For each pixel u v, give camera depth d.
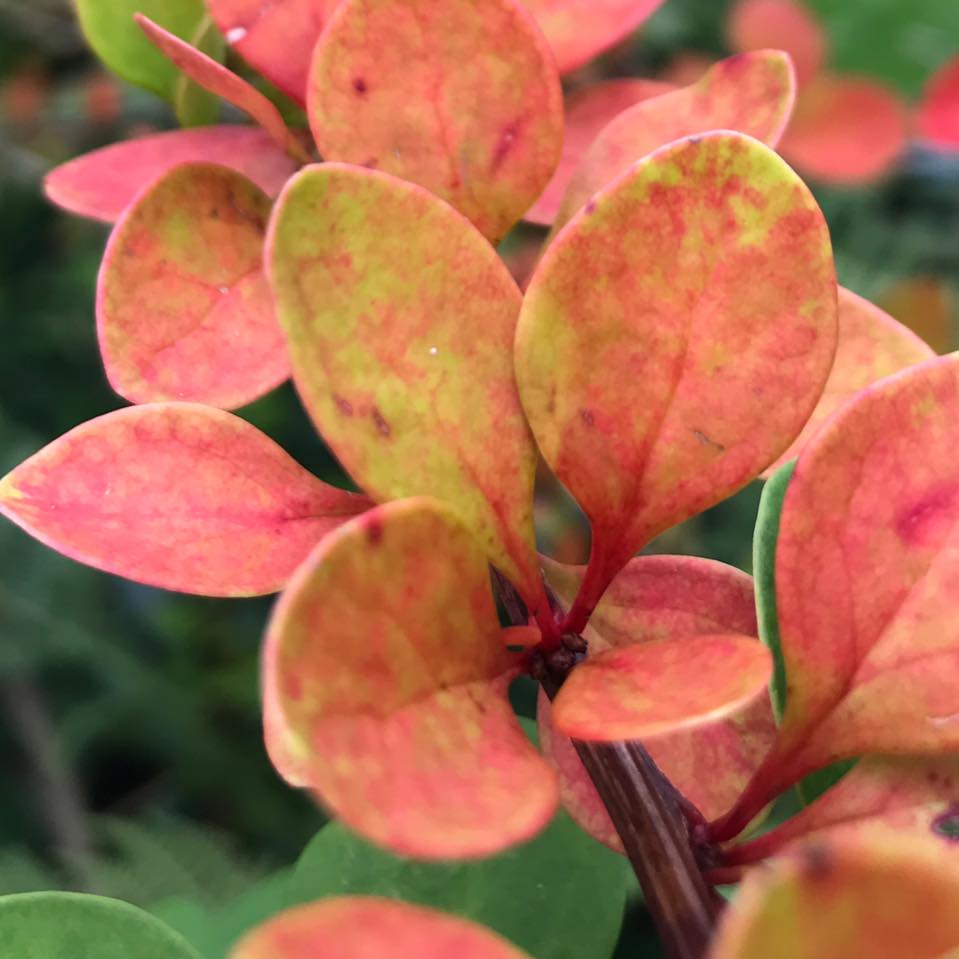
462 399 0.08
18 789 0.44
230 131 0.12
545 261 0.08
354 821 0.06
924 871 0.06
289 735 0.06
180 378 0.09
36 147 0.41
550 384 0.08
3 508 0.08
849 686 0.08
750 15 0.27
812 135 0.27
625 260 0.08
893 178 0.36
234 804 0.44
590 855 0.10
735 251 0.08
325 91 0.09
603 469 0.08
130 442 0.09
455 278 0.08
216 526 0.08
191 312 0.10
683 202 0.08
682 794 0.09
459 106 0.09
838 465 0.08
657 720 0.07
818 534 0.08
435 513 0.07
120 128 0.39
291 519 0.09
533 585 0.08
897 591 0.08
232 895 0.34
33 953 0.09
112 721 0.44
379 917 0.06
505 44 0.09
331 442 0.07
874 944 0.06
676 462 0.08
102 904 0.09
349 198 0.08
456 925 0.06
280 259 0.07
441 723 0.07
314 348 0.07
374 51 0.09
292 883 0.10
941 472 0.08
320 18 0.10
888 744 0.08
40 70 0.41
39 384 0.47
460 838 0.06
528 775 0.07
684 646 0.08
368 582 0.07
